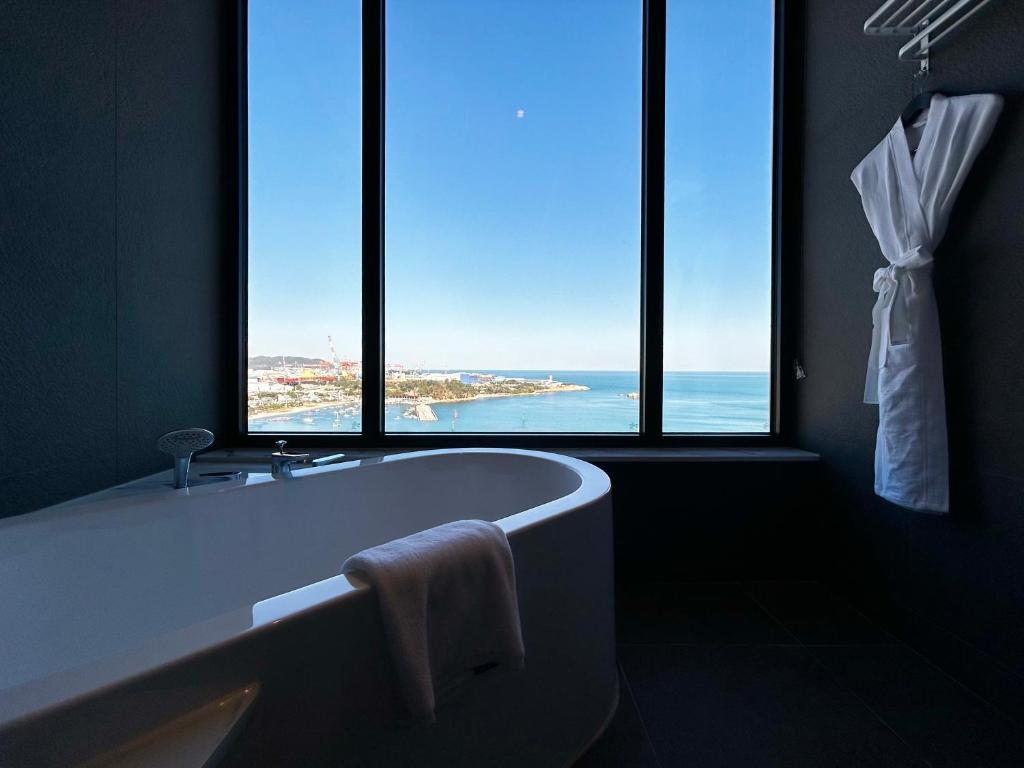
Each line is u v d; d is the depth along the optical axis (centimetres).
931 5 130
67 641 97
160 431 157
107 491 131
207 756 43
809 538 185
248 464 171
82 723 42
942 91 129
